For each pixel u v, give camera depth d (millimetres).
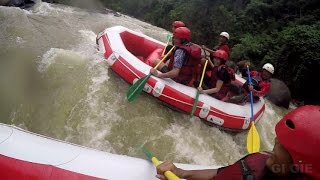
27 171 1878
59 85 4828
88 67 5094
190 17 11656
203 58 5078
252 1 10336
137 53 5891
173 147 4367
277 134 1131
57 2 9633
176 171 1705
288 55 7805
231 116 4617
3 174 1857
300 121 1070
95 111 4512
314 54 7465
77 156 2025
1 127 2133
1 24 5953
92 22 8047
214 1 11227
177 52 4469
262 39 9102
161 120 4523
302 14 9516
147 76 4371
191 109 4473
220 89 4773
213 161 4461
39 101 4609
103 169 1974
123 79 4672
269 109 6316
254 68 8516
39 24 6590
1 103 4492
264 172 1212
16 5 7875
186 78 4688
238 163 1325
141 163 2055
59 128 4383
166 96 4414
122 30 5555
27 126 4418
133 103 4605
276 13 9984
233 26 10406
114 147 4301
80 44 6086
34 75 4945
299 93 7848
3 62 5023
